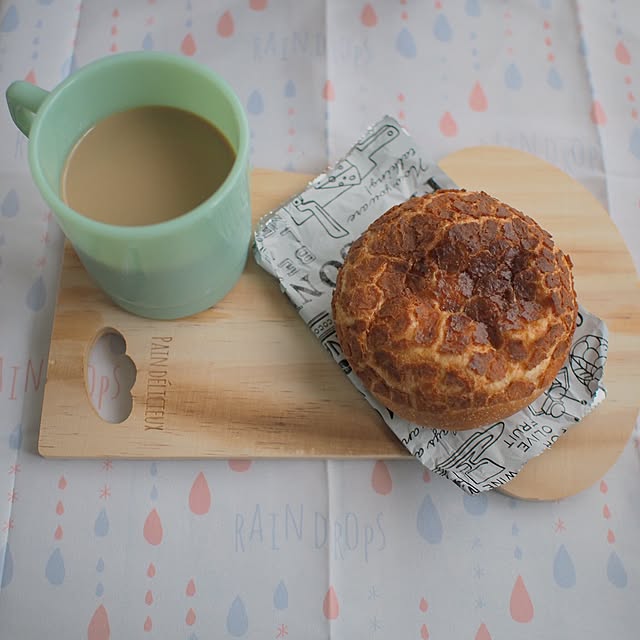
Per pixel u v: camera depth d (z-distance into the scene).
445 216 0.41
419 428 0.43
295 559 0.43
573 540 0.44
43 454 0.43
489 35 0.54
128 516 0.44
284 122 0.52
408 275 0.41
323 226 0.46
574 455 0.43
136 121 0.41
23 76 0.52
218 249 0.40
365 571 0.43
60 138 0.39
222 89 0.38
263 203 0.47
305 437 0.43
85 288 0.45
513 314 0.39
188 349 0.44
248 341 0.44
